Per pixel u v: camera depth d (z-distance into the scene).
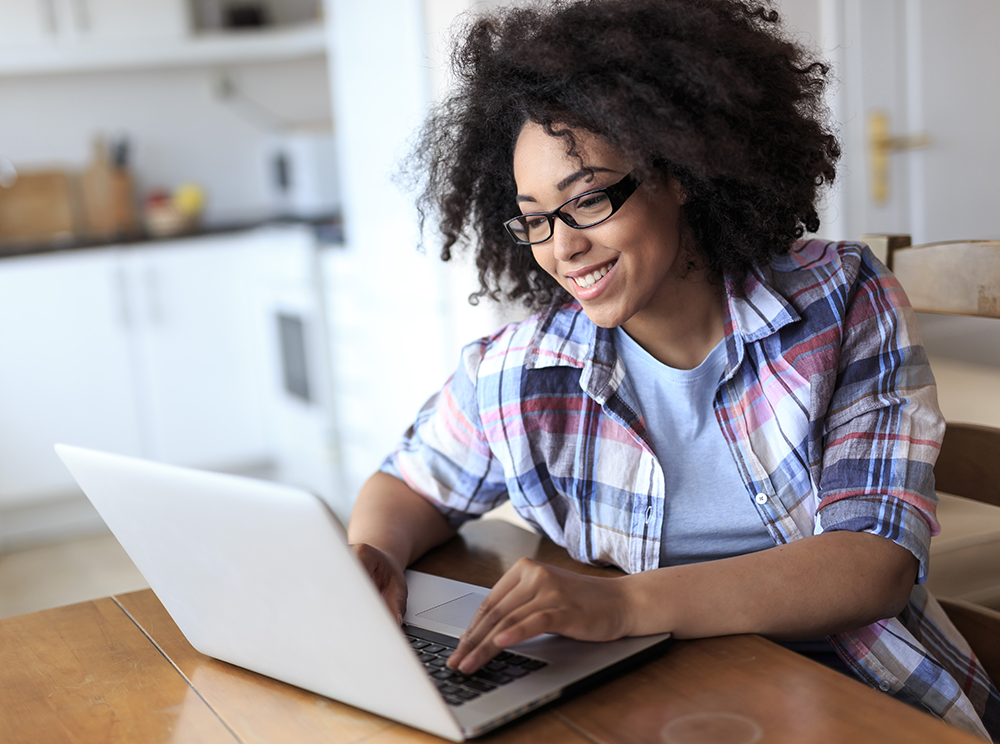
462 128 1.07
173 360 3.85
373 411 3.34
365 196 3.13
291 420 3.87
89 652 0.88
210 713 0.75
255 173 4.48
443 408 1.13
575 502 1.03
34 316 3.59
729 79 0.86
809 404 0.95
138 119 4.25
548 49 0.86
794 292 0.98
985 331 1.97
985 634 1.16
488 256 1.16
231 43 4.06
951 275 1.22
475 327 2.60
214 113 4.37
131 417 3.81
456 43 1.08
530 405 1.03
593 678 0.72
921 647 0.96
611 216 0.87
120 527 0.79
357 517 1.10
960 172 2.53
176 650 0.87
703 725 0.66
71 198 4.14
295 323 3.70
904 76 2.45
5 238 3.99
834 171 1.02
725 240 0.96
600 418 1.01
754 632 0.79
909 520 0.85
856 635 0.96
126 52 3.88
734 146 0.87
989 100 2.52
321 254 3.52
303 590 0.67
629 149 0.84
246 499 0.65
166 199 4.07
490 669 0.74
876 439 0.91
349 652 0.68
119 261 3.71
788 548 0.84
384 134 2.91
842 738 0.63
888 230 2.52
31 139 4.08
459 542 1.13
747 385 0.98
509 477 1.05
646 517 1.00
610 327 0.92
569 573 0.80
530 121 0.90
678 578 0.80
